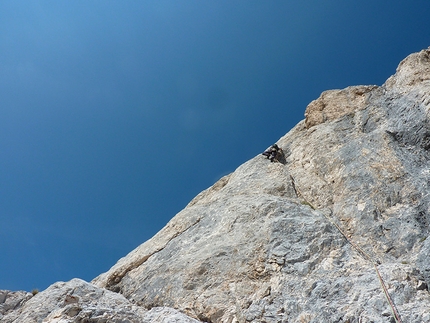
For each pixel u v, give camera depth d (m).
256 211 15.33
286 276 11.95
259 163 20.27
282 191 17.03
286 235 13.42
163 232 17.88
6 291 15.59
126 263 16.67
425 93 16.03
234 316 11.39
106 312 10.87
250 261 13.00
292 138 21.55
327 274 11.45
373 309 9.46
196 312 12.05
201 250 14.63
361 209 13.88
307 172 17.73
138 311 13.11
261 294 11.66
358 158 16.22
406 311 9.09
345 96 21.27
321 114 21.12
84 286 14.42
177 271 14.06
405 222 12.49
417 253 11.30
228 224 15.43
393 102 17.97
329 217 14.41
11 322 13.05
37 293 15.13
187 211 18.64
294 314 10.62
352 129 18.62
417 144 15.03
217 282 12.79
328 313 9.98
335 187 15.74
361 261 11.55
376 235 12.61
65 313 10.70
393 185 14.04
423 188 13.13
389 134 16.23
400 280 10.06
